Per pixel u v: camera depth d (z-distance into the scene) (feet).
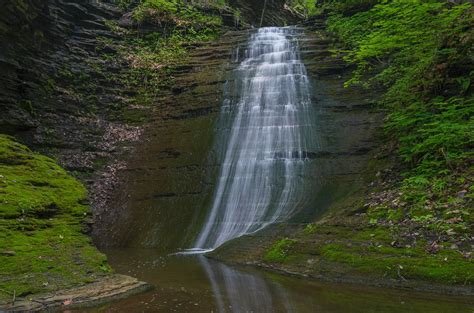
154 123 52.90
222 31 75.82
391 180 33.53
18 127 42.24
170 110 54.39
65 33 57.26
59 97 51.24
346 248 24.89
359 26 58.08
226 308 17.90
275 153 42.91
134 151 48.47
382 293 19.92
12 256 22.06
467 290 19.27
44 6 50.60
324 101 48.73
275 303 18.54
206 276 24.09
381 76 45.88
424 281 20.53
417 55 40.55
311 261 25.09
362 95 47.50
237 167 42.60
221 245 31.45
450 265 20.79
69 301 18.94
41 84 49.26
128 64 62.18
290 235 29.50
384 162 36.78
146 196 41.34
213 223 36.37
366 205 30.17
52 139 46.50
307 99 50.03
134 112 55.31
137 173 44.86
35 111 47.21
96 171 45.60
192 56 65.62
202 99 54.49
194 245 33.99
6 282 19.75
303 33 68.95
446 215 24.71
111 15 67.72
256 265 26.71
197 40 71.00
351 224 27.81
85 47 60.03
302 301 18.85
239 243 30.81
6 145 33.91
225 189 40.24
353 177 36.81
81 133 49.78
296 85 52.95
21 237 24.38
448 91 35.47
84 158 46.55
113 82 58.95
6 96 42.34
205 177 42.37
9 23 43.73
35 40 50.14
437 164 30.25
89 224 30.09
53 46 54.29
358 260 23.39
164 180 43.04
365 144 40.11
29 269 21.39
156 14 71.00
